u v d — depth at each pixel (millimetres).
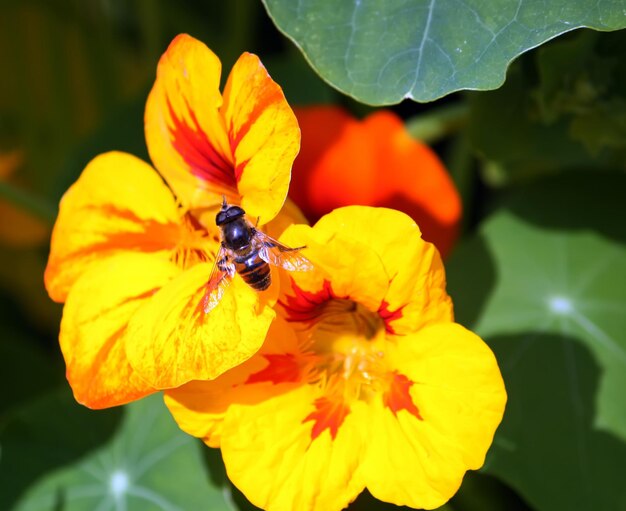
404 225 299
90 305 320
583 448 347
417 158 364
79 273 327
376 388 318
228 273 306
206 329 302
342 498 311
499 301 362
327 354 326
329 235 300
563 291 362
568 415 350
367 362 319
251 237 305
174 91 316
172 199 326
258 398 315
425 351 307
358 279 306
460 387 303
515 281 364
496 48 313
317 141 363
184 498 355
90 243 327
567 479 344
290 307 316
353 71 317
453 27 316
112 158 327
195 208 326
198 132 318
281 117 299
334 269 306
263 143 302
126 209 327
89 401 313
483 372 301
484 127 363
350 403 318
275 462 312
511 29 314
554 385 353
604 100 353
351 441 313
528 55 352
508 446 347
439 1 317
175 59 312
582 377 353
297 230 301
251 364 316
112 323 318
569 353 356
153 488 358
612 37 346
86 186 328
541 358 356
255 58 301
